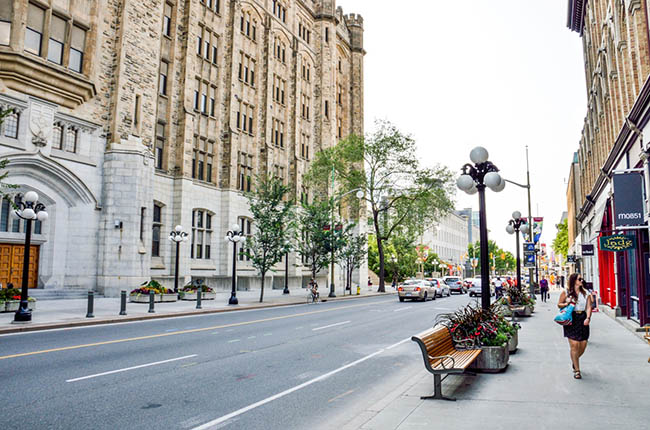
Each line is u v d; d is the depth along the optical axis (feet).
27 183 80.18
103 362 32.50
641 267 50.11
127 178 91.76
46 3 80.07
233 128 129.49
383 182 151.74
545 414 19.92
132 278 90.27
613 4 56.70
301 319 65.87
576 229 174.70
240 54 137.08
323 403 23.53
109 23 93.97
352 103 206.69
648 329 44.91
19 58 74.08
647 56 45.85
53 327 50.08
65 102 83.92
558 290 200.85
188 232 111.24
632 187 45.06
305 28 175.63
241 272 131.34
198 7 118.21
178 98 112.16
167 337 45.37
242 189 135.23
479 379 27.48
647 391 24.13
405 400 22.63
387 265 216.13
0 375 28.07
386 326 58.39
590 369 30.17
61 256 85.35
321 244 121.60
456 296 152.97
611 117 69.67
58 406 22.02
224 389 26.07
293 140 161.17
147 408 22.04
